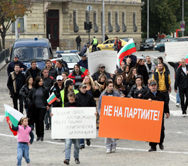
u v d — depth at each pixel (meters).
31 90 26.64
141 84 26.19
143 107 22.38
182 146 23.92
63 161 20.20
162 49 112.38
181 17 183.75
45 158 21.55
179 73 33.91
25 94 28.66
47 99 26.39
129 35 132.00
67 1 107.81
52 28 110.62
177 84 34.06
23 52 45.31
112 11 125.44
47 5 103.31
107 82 23.59
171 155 21.14
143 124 22.42
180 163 18.75
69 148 19.91
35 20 103.69
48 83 30.78
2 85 52.06
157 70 32.44
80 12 115.56
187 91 33.94
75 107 21.06
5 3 81.19
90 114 21.12
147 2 148.50
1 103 40.94
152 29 159.88
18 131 18.89
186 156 20.78
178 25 177.25
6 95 45.19
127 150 23.41
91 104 23.75
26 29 103.31
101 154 22.42
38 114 26.58
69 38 112.25
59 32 111.38
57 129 20.97
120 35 128.62
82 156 22.14
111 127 22.52
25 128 19.00
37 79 26.50
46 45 46.22
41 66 43.28
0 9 82.62
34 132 29.58
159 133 22.33
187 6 182.38
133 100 22.39
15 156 22.11
